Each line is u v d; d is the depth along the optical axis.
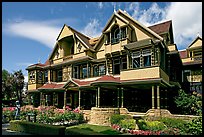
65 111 21.66
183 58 28.56
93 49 28.31
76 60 28.59
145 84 19.88
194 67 27.31
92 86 22.36
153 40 20.61
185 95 21.30
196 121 13.41
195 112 20.02
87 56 27.31
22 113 22.84
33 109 25.50
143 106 23.56
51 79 33.22
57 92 31.30
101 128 17.06
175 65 27.00
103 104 26.55
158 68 18.92
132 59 22.09
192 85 26.50
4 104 41.72
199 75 26.41
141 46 21.20
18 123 16.23
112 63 25.66
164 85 20.44
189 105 20.23
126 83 20.41
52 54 33.94
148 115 18.36
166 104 21.84
